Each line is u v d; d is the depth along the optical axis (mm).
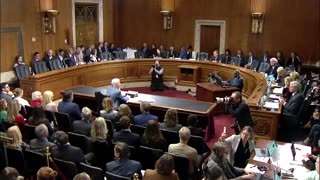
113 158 4891
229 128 7883
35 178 4395
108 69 11602
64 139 4234
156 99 7660
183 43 14305
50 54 11555
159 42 14664
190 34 14125
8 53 10539
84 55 12508
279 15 12531
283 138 6023
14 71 10492
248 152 4578
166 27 14195
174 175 3578
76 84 10539
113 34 15023
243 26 13164
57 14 11914
